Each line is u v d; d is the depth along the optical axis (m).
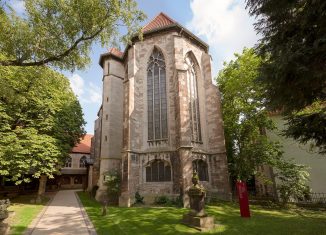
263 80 7.93
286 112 8.65
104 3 11.41
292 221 13.84
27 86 19.77
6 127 20.11
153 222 13.59
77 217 15.66
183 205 18.44
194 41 26.06
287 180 19.84
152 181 21.56
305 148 22.53
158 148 22.11
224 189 22.47
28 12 10.97
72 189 50.06
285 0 7.39
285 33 7.70
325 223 13.16
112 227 12.67
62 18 11.13
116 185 23.44
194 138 23.31
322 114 8.20
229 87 24.81
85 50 12.27
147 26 26.97
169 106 22.62
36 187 42.78
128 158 21.14
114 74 31.03
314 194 20.88
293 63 6.88
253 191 32.19
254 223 13.33
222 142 23.62
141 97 23.97
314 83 7.31
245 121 23.75
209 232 11.47
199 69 25.91
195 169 22.28
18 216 15.56
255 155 21.42
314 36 7.04
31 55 11.53
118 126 29.81
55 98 25.00
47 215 16.55
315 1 6.38
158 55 24.83
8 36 11.22
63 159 27.16
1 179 33.69
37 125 23.16
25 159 20.50
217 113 24.53
